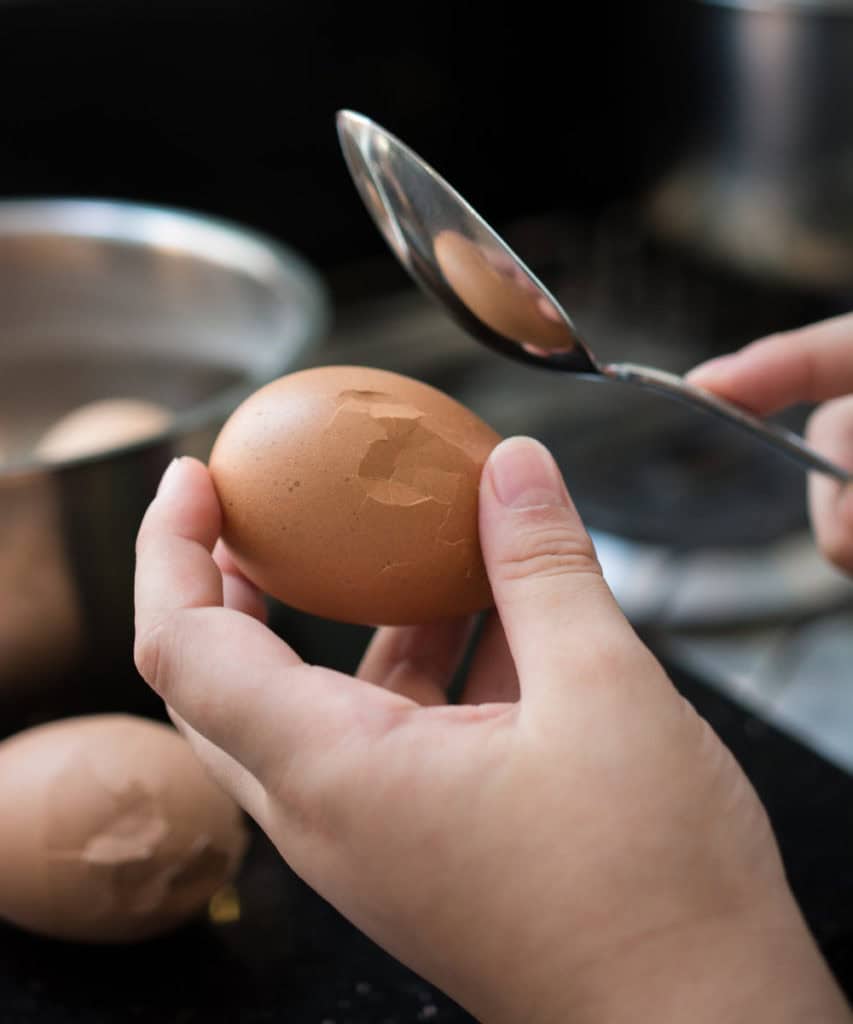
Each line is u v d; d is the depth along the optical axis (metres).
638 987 0.24
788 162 0.56
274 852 0.37
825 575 0.55
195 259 0.49
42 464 0.35
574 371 0.33
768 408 0.37
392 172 0.31
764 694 0.52
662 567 0.55
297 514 0.28
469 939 0.25
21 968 0.34
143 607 0.27
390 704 0.26
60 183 0.65
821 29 0.52
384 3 0.69
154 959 0.34
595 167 0.73
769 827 0.25
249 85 0.67
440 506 0.28
